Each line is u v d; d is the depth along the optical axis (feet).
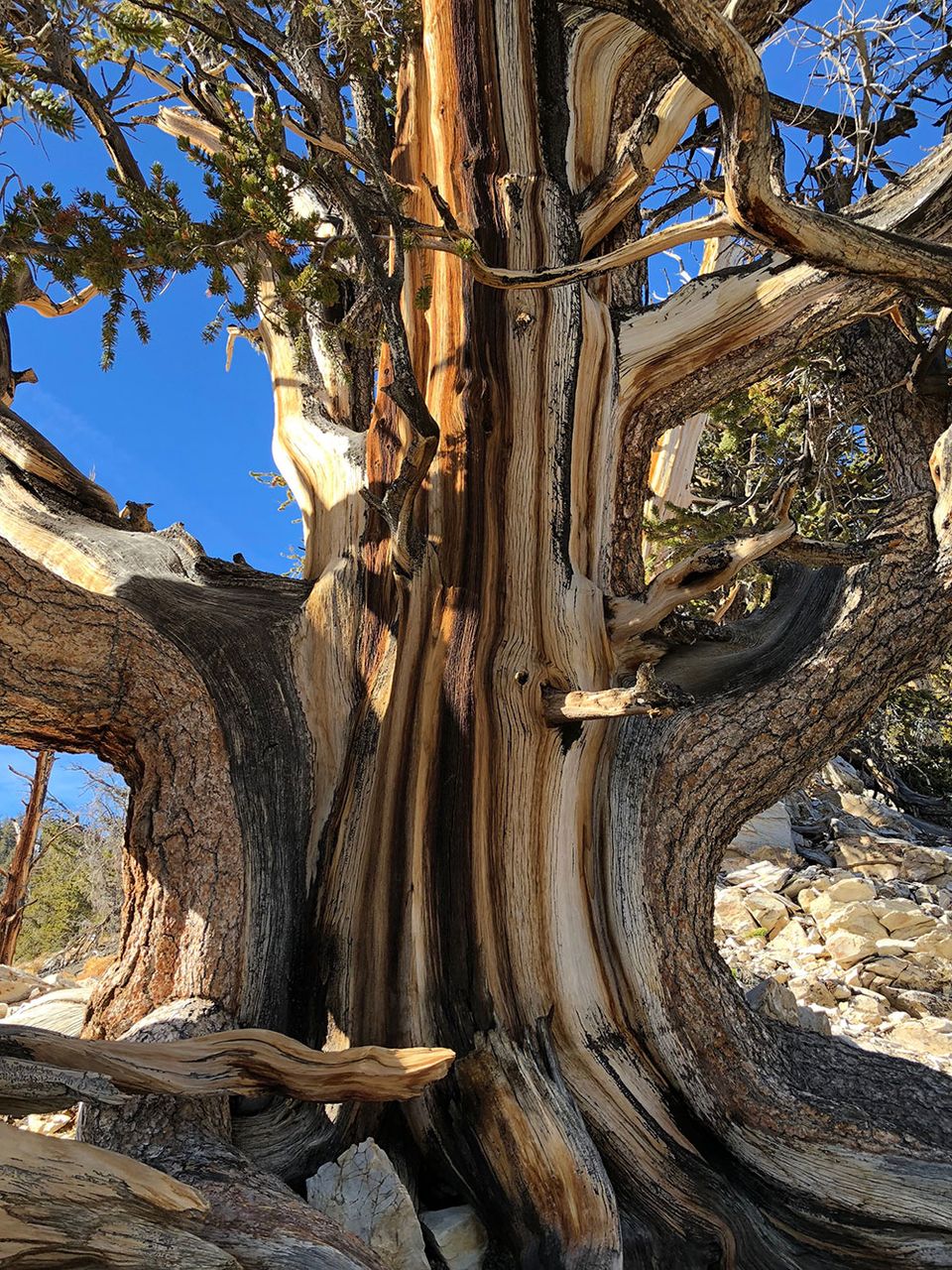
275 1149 10.55
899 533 13.64
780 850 27.02
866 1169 11.51
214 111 10.22
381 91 13.35
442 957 11.54
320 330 16.20
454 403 13.12
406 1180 10.77
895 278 9.53
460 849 11.93
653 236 9.55
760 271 13.58
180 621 13.19
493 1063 10.86
